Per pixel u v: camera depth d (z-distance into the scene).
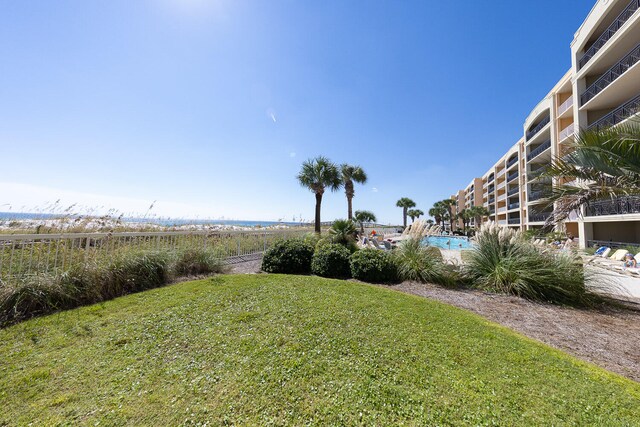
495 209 35.72
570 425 1.50
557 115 17.80
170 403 1.64
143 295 3.91
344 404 1.65
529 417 1.56
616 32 10.97
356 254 5.88
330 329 2.76
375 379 1.92
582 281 4.52
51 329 2.74
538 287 4.55
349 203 19.05
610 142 3.55
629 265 7.95
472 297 4.53
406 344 2.48
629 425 1.50
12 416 1.52
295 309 3.32
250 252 8.83
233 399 1.68
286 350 2.30
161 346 2.37
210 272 5.73
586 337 3.04
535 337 3.01
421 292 4.77
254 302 3.58
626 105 10.87
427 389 1.82
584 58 13.47
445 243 11.95
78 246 4.30
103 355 2.22
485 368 2.12
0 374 1.94
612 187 3.85
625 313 3.93
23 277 3.44
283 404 1.64
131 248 4.86
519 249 5.21
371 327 2.85
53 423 1.47
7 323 2.89
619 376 2.13
